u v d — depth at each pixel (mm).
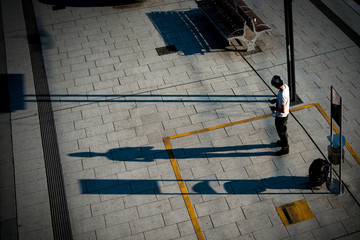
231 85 10508
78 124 9758
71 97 10508
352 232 7223
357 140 8859
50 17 13516
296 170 8359
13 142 9461
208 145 9016
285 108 7746
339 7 13117
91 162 8859
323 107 9695
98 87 10742
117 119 9805
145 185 8320
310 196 7855
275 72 10805
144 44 12102
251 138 9094
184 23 12891
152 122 9664
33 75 11289
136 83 10773
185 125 9531
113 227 7637
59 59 11766
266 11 13242
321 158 8516
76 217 7863
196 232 7449
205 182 8281
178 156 8836
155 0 14125
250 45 11445
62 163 8898
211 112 9797
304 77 10594
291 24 8531
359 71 10633
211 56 11508
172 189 8203
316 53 11336
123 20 13172
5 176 8734
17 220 7906
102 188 8328
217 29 11805
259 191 8031
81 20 13289
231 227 7480
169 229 7531
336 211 7566
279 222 7488
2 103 10477
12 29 13086
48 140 9438
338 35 11938
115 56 11719
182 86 10578
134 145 9156
